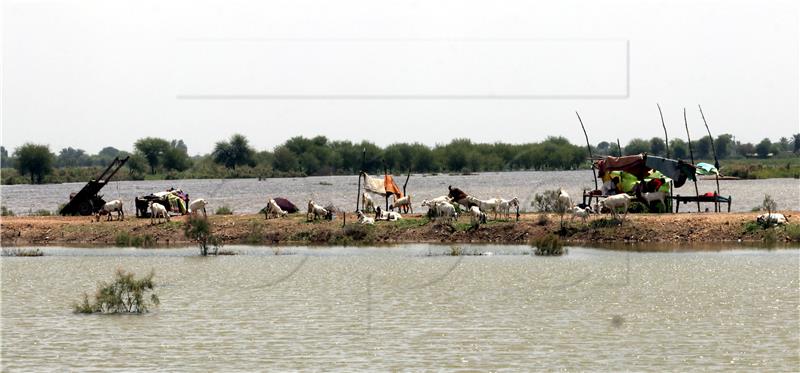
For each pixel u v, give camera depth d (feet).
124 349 241.76
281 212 568.41
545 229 509.35
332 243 509.76
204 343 248.73
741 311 287.07
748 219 503.61
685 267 390.42
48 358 231.91
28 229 557.33
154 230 540.11
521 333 258.16
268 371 216.95
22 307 310.65
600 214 531.09
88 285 363.97
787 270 375.66
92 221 575.79
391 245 498.69
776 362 220.84
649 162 540.52
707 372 212.64
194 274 390.83
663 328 263.29
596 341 246.68
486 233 510.17
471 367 219.20
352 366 221.05
